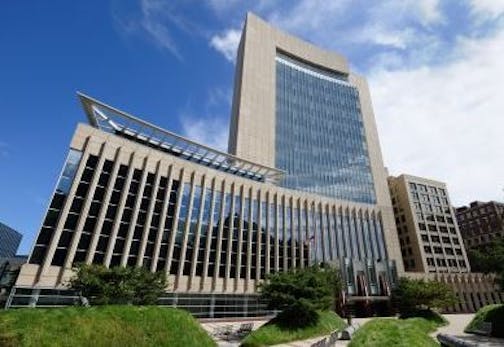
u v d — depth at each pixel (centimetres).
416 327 755
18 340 716
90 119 4153
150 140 4556
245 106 7000
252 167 5481
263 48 8238
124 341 871
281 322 2427
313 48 9469
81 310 895
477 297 7031
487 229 9562
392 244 6781
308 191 6962
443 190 8869
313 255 5534
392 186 8869
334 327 2794
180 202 4234
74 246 3170
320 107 8500
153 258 3747
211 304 4031
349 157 8062
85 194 3456
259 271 4706
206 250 4256
